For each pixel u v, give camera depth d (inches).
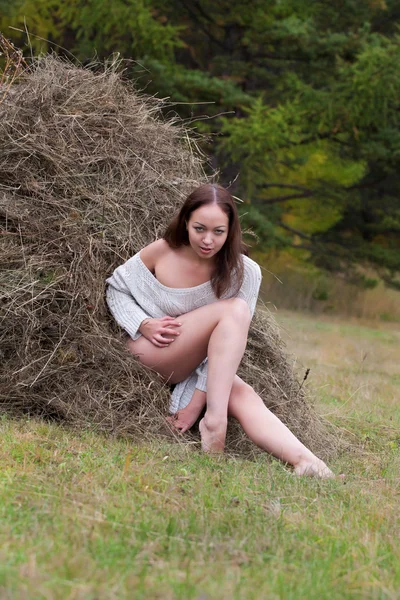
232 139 638.5
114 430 182.9
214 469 166.9
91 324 192.1
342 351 427.2
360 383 320.2
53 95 213.0
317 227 852.6
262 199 773.3
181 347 186.1
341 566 121.6
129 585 104.0
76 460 157.9
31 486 138.8
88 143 209.6
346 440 219.6
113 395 188.7
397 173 810.2
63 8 644.1
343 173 804.0
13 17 612.7
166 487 148.3
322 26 740.0
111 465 155.5
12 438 166.4
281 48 709.9
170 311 190.5
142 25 626.5
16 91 211.2
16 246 194.5
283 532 132.5
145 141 218.2
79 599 99.0
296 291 778.8
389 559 127.2
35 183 199.6
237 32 719.7
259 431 178.5
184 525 129.3
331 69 712.4
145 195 211.0
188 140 233.3
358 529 139.1
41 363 188.5
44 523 123.3
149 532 124.9
